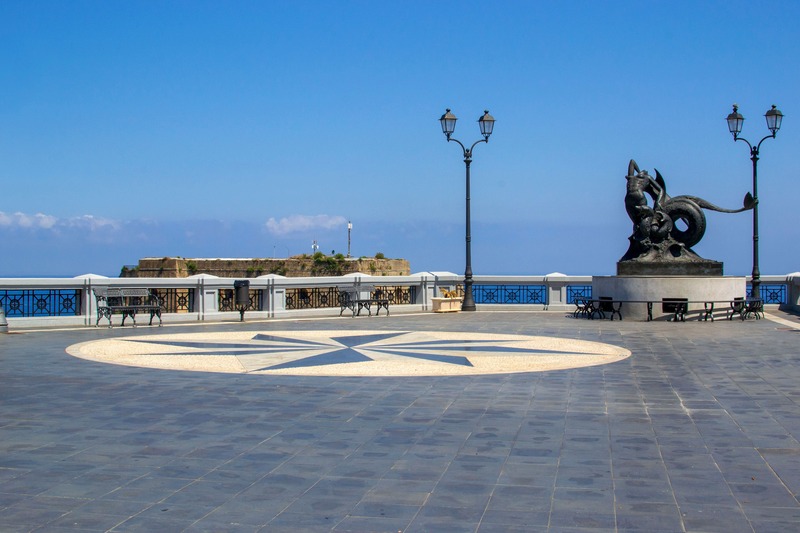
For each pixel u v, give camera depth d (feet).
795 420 33.01
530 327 76.59
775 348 58.44
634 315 84.84
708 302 81.35
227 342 62.95
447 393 39.29
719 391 40.01
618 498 22.63
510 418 33.35
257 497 22.67
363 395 38.68
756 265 96.32
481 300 102.01
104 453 27.40
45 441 29.07
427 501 22.38
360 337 67.21
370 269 354.33
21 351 55.98
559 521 20.77
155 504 22.00
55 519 20.77
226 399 37.55
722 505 22.04
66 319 75.77
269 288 88.53
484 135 97.91
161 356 53.62
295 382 42.65
